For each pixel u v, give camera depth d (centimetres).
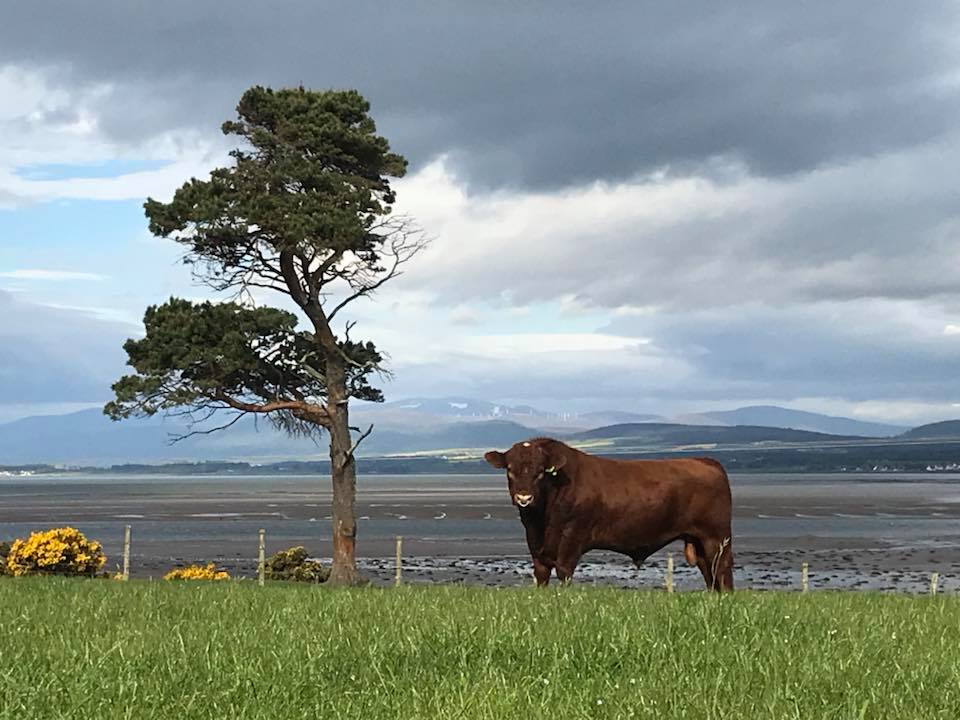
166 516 15538
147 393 3909
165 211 4022
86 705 838
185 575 4128
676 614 1297
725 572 2300
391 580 6231
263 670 963
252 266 4209
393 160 4381
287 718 808
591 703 824
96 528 12150
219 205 3928
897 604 1655
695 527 2278
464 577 6444
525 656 1026
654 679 916
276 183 4147
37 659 1031
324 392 4322
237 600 1670
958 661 998
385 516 15100
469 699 832
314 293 4162
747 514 15500
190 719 810
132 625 1327
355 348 4297
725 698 841
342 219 3947
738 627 1198
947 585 6178
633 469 2269
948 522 13362
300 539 9969
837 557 8088
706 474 2300
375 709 822
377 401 4416
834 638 1147
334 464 4247
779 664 975
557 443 2234
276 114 4256
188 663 1002
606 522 2223
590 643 1068
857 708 807
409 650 1059
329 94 4328
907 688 874
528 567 7088
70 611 1523
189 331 3931
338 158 4269
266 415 4241
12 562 4003
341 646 1084
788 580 6444
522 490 2162
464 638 1105
